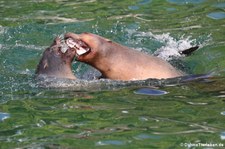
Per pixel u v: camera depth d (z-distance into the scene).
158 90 28.53
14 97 28.22
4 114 26.47
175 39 36.81
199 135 23.92
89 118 25.67
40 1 44.12
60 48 29.41
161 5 42.44
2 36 37.31
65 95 28.11
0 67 32.34
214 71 30.91
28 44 36.19
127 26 38.84
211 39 36.31
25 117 26.09
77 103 27.19
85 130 24.61
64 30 38.31
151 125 24.86
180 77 30.06
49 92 28.52
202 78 29.94
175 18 40.16
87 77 30.48
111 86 29.03
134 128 24.62
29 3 43.78
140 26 38.91
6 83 29.83
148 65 30.11
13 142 23.88
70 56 29.20
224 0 42.41
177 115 25.73
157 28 38.53
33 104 27.34
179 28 38.44
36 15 41.12
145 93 28.16
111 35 37.59
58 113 26.31
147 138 23.73
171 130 24.41
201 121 25.17
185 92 28.16
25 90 28.91
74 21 39.75
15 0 44.66
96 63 29.41
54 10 42.12
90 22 39.53
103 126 24.88
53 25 39.06
